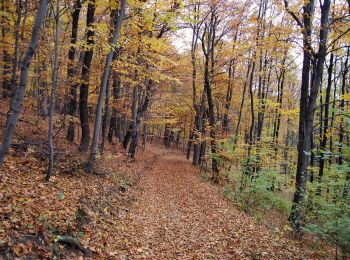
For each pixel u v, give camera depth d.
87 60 14.12
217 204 14.18
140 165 22.83
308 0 11.59
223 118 34.09
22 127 15.10
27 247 5.20
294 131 40.50
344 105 20.27
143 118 27.81
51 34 14.62
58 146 13.61
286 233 10.99
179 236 9.33
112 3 11.95
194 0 18.58
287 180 18.19
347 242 8.23
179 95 30.55
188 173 25.05
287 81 33.06
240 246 8.55
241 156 20.91
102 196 9.98
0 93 22.53
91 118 37.31
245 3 22.55
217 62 24.88
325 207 10.20
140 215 10.66
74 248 6.10
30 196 7.21
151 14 11.91
